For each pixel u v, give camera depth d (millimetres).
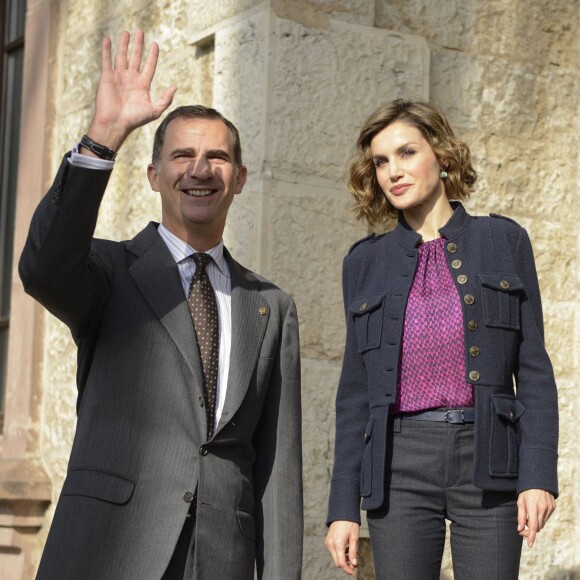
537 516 3424
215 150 3502
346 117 5125
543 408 3545
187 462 3279
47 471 6730
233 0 5316
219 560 3277
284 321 3645
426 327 3555
